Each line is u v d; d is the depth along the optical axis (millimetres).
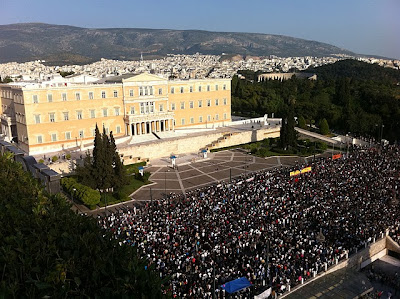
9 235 15281
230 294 39094
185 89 125875
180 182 82125
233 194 65125
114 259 13898
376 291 45500
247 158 104312
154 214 56781
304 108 153625
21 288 12117
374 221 55812
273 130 129750
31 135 96625
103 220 54844
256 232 50125
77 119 104250
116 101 110938
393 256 53906
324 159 96688
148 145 101562
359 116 135000
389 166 81688
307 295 41500
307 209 57875
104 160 71125
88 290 12188
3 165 24891
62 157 92500
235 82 188500
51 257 13695
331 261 47000
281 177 76062
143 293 12055
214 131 124250
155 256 42688
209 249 46000
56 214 17359
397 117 130000
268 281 41594
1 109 116750
